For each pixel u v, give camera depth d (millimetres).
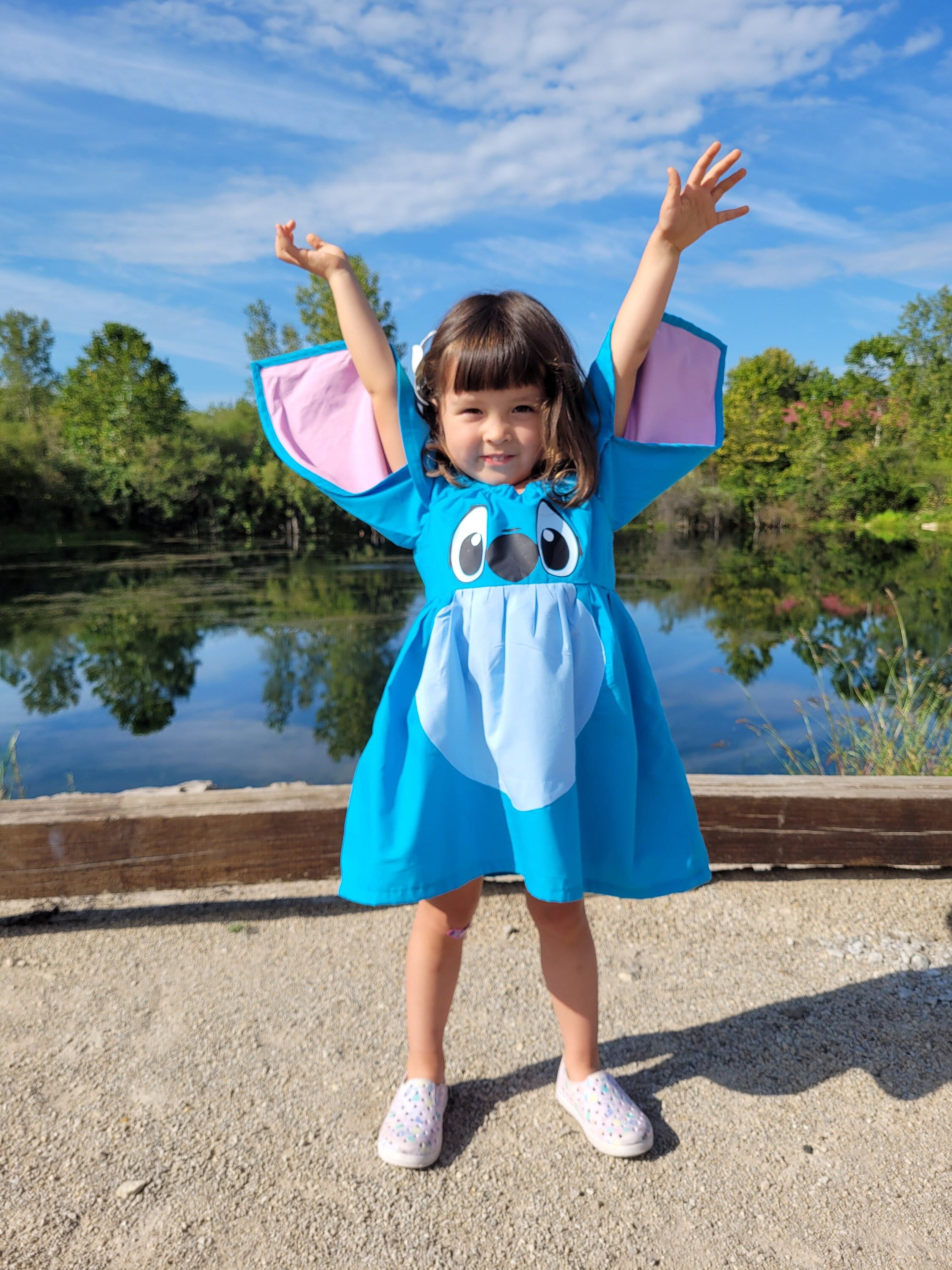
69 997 1854
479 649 1371
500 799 1385
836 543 28000
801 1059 1657
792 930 2131
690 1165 1396
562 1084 1521
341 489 1585
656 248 1455
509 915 2217
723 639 8844
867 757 3631
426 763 1362
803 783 2367
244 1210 1301
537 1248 1231
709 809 2283
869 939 2082
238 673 8180
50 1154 1408
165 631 10516
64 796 2227
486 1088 1585
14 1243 1235
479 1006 1825
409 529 1548
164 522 33969
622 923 2170
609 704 1380
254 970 1962
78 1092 1559
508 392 1388
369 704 6977
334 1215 1293
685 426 1616
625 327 1494
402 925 2168
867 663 7387
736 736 5352
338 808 2156
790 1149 1428
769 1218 1284
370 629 10547
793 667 7367
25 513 31531
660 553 22938
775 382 51500
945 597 12523
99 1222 1275
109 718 6559
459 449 1451
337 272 1566
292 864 2160
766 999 1853
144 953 2039
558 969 1477
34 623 11242
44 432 36156
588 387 1524
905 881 2383
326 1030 1745
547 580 1385
